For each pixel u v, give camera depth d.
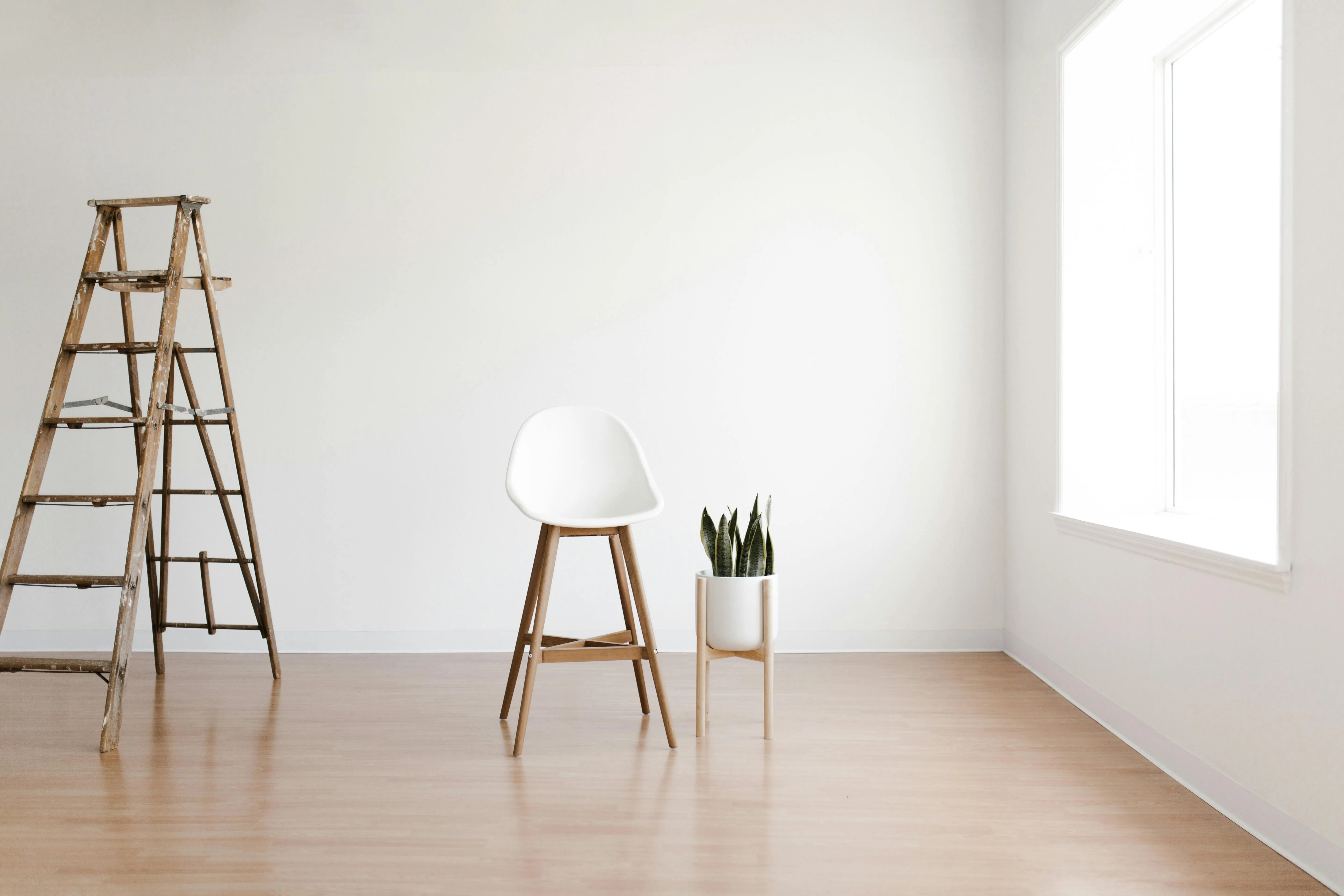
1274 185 2.42
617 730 2.57
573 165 3.56
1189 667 2.15
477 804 2.03
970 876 1.70
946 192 3.52
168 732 2.55
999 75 3.50
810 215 3.54
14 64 3.57
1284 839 1.79
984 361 3.52
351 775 2.21
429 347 3.56
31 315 3.59
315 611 3.57
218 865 1.74
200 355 3.57
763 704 2.82
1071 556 2.86
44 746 2.43
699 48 3.54
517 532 3.56
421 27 3.55
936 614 3.54
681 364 3.55
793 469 3.55
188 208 2.79
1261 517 2.50
